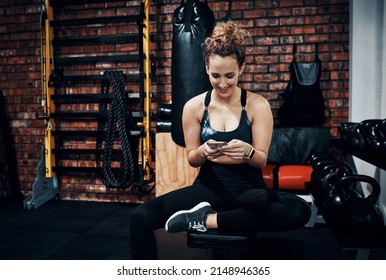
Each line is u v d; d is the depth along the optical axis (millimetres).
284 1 3629
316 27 3596
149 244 1582
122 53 3826
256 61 3701
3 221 3275
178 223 1451
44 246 2658
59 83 3787
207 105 1710
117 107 3510
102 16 3830
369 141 2062
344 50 3566
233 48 1487
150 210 1568
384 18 3000
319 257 2359
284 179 3031
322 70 3598
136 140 3750
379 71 3256
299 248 2521
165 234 2898
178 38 3047
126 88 3811
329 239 2695
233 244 1393
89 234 2924
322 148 3334
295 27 3625
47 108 3785
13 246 2664
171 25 3748
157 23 3770
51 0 3779
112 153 3836
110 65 3846
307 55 3619
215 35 1518
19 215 3461
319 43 3598
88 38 3725
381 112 3104
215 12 3705
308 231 2881
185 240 2752
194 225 1448
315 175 2420
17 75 4074
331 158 2559
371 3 3270
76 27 3893
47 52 3752
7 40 4074
